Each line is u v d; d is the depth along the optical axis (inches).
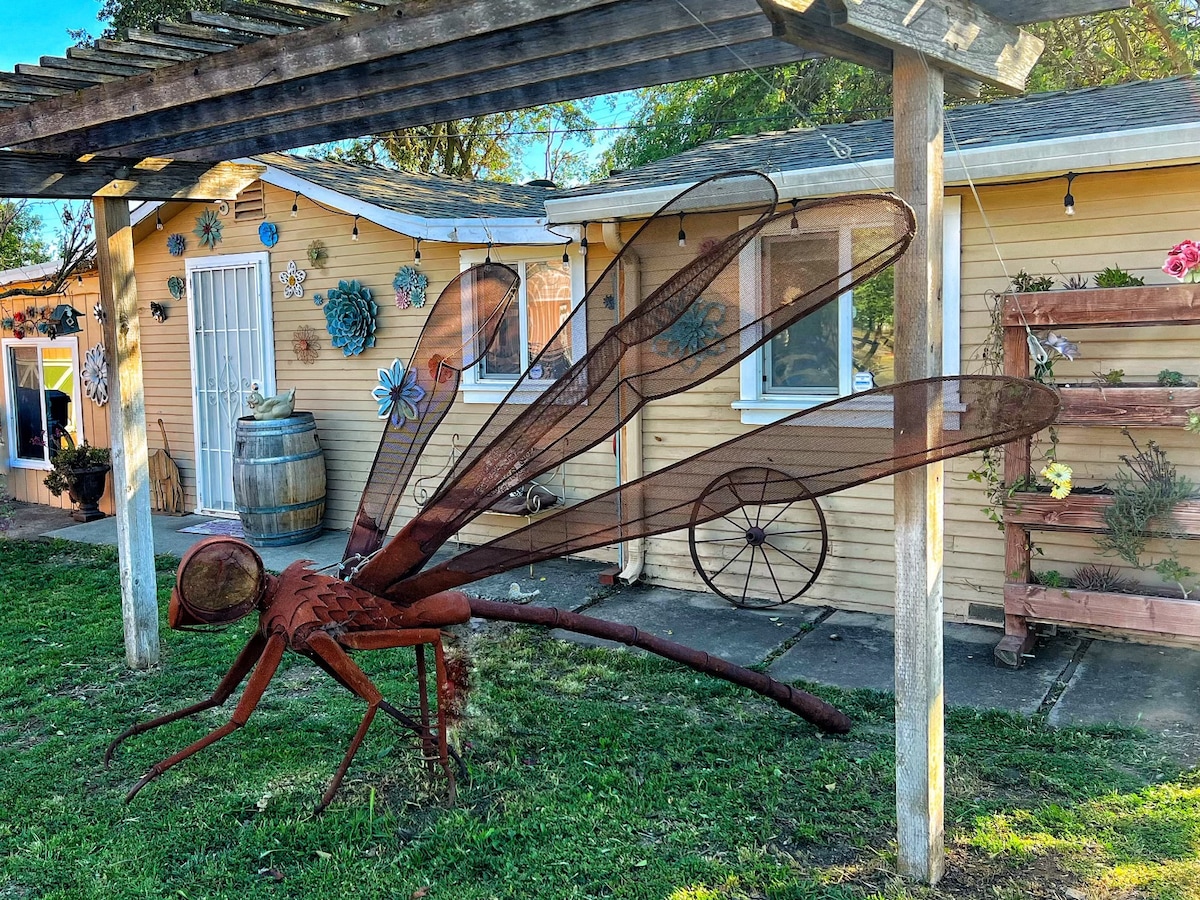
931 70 105.0
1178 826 126.0
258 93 152.7
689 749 155.9
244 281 376.2
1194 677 185.0
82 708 184.1
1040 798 136.1
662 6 113.1
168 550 332.2
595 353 98.3
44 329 416.5
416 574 127.5
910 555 111.9
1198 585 195.3
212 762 154.6
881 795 137.6
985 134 212.7
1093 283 203.9
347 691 187.9
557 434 105.6
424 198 350.6
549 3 107.3
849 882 115.6
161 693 191.3
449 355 150.0
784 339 250.8
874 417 91.7
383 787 144.5
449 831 130.1
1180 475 196.4
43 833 133.9
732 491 92.8
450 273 316.5
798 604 249.3
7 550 343.6
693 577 266.2
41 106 169.2
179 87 147.7
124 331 202.2
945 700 177.6
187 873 123.0
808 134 294.2
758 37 116.4
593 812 134.9
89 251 374.0
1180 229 194.1
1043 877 115.4
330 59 128.4
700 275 87.8
